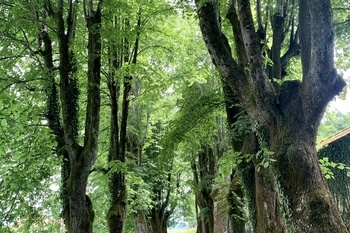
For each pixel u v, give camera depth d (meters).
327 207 5.66
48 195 11.05
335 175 15.05
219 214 17.06
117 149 11.70
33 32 10.40
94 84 9.02
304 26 6.51
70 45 9.66
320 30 5.82
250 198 9.23
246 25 6.72
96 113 8.92
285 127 6.27
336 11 11.14
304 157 6.00
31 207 10.74
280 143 6.25
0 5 10.33
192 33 14.71
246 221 12.87
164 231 25.72
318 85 5.98
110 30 10.07
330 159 15.28
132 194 17.38
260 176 8.48
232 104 9.73
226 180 14.83
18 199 10.49
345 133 15.14
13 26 10.00
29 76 10.40
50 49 10.05
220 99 11.91
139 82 15.50
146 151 22.08
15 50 11.45
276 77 8.27
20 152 9.91
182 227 41.09
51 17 9.59
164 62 15.85
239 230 12.75
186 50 14.76
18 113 9.72
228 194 13.13
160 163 14.90
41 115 10.22
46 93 10.47
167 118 21.80
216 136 17.12
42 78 9.85
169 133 13.54
